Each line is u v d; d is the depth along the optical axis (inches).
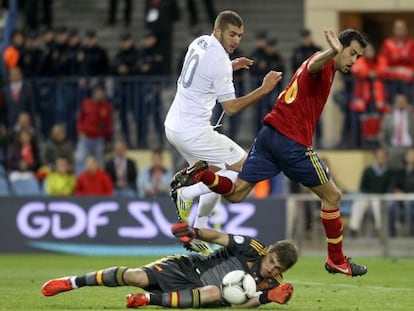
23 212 2556.6
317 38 3208.7
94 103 2844.5
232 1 3331.7
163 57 2994.6
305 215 2487.7
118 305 1419.8
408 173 2657.5
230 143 1535.4
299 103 1428.4
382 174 2647.6
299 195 2559.1
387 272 2070.6
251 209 2490.2
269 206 2487.7
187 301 1304.1
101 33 3341.5
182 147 1534.2
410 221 2479.1
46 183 2655.0
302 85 1423.5
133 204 2518.5
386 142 2753.4
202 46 1507.1
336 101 2881.4
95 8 3400.6
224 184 1449.3
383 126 2755.9
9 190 2733.8
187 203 1523.1
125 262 2295.8
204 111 1519.4
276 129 1437.0
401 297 1574.8
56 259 2402.8
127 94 2955.2
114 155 2726.4
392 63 2861.7
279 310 1350.9
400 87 2859.3
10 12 3248.0
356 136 2896.2
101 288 1659.7
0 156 2871.6
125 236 2518.5
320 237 2482.8
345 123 2891.2
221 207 2482.8
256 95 1486.2
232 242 1317.7
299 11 3304.6
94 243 2529.5
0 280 1855.3
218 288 1311.5
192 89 1512.1
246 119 2859.3
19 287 1715.1
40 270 2096.5
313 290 1681.8
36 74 3031.5
